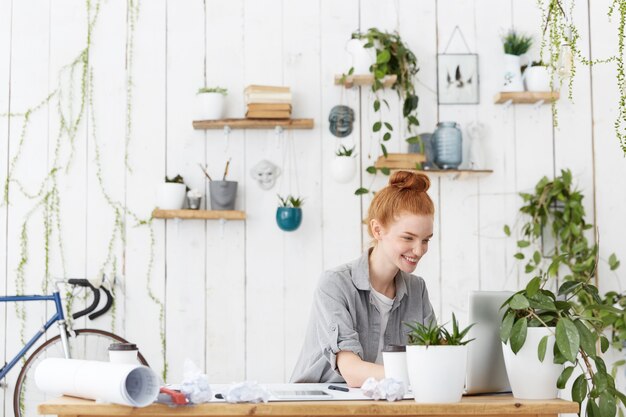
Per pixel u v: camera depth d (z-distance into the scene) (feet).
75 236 13.41
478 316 6.35
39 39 13.62
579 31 13.88
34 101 13.55
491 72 13.84
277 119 13.25
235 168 13.58
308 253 13.51
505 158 13.75
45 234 13.38
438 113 13.75
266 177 13.50
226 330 13.39
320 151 13.62
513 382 6.13
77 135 13.53
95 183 13.50
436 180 13.66
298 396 6.07
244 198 13.56
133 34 13.69
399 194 7.43
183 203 13.41
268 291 13.46
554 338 6.07
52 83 13.60
